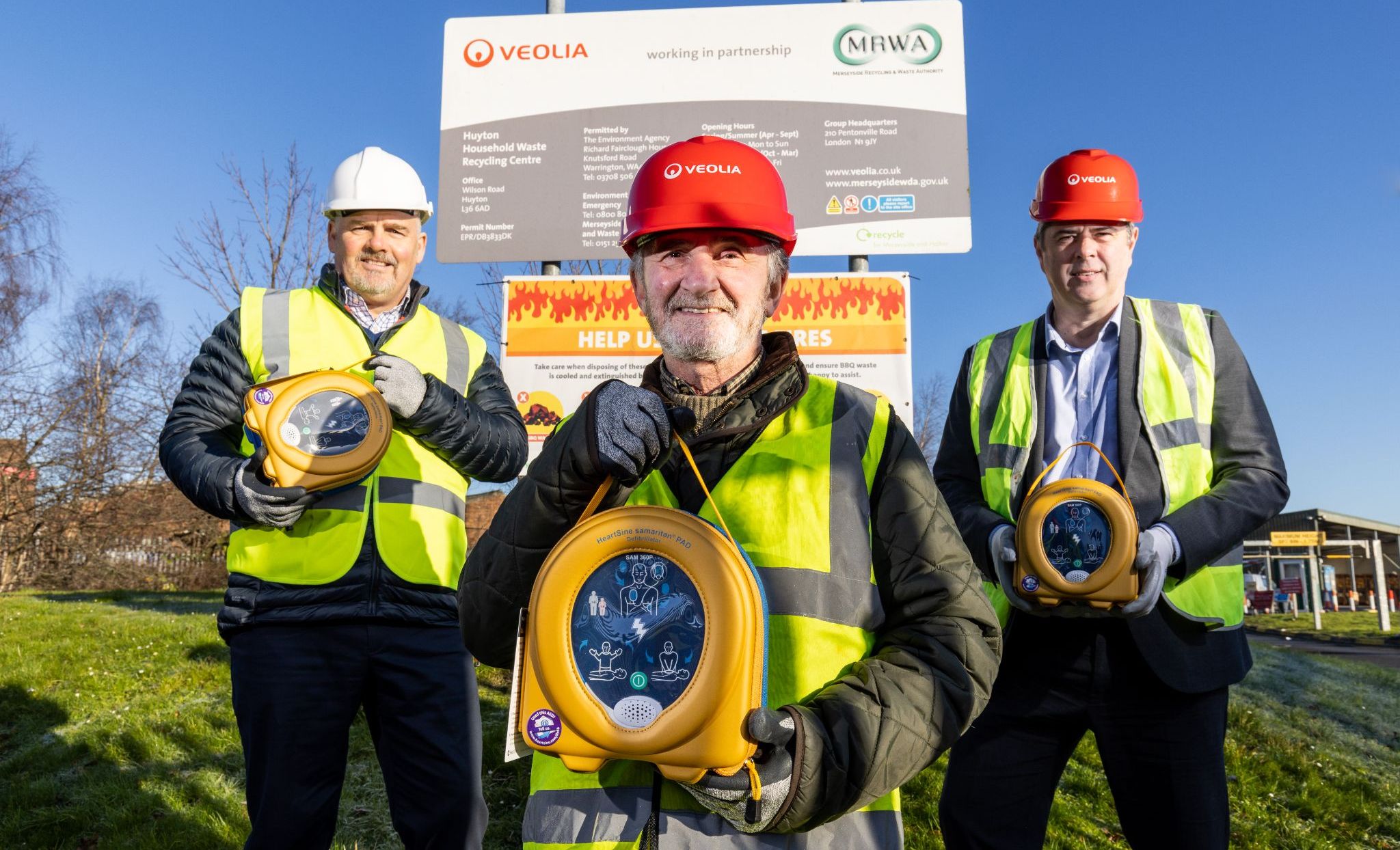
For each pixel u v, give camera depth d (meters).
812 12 4.72
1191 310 2.63
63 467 19.47
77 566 19.62
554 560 1.20
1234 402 2.55
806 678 1.32
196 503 2.45
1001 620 2.48
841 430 1.44
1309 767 5.11
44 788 4.26
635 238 1.47
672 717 1.12
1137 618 2.33
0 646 7.21
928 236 4.59
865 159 4.64
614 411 1.23
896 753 1.24
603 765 1.34
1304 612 26.19
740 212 1.40
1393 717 6.45
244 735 2.52
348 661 2.53
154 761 4.63
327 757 2.51
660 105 4.75
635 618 1.18
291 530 2.54
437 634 2.63
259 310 2.78
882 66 4.68
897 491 1.43
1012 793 2.44
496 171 4.79
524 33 4.84
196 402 2.67
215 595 13.27
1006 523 2.50
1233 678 2.37
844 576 1.38
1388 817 4.54
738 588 1.15
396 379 2.54
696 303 1.44
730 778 1.13
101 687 5.94
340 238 2.83
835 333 4.58
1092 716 2.42
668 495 1.43
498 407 2.92
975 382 2.79
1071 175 2.56
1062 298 2.62
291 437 2.48
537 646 1.18
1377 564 16.81
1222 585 2.43
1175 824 2.35
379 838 3.80
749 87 4.71
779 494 1.40
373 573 2.56
